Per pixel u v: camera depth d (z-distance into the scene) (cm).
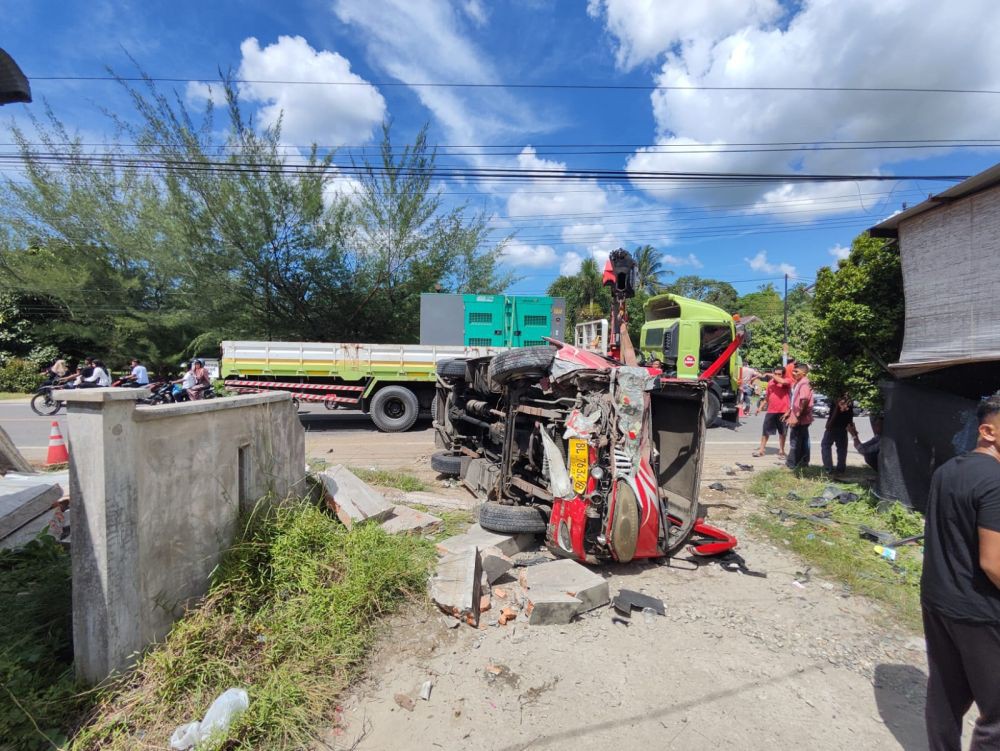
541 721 260
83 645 248
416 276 2039
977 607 201
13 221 2217
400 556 378
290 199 1773
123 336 2284
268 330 1964
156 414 270
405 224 1980
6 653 255
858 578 438
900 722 268
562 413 443
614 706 273
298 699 257
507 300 1266
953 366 580
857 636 354
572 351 473
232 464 340
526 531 455
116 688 247
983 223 533
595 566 453
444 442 813
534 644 326
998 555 194
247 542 339
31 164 1955
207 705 251
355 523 424
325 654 289
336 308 1980
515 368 478
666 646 332
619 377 423
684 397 501
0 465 521
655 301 1370
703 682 296
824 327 754
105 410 239
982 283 533
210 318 1950
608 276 536
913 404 604
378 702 270
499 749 241
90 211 2252
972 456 215
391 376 1142
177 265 1838
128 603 254
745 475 826
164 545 280
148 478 269
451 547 429
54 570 335
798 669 312
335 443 1001
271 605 322
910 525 542
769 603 397
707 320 1217
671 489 528
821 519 594
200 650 272
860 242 729
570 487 420
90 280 2278
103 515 241
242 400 347
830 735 256
